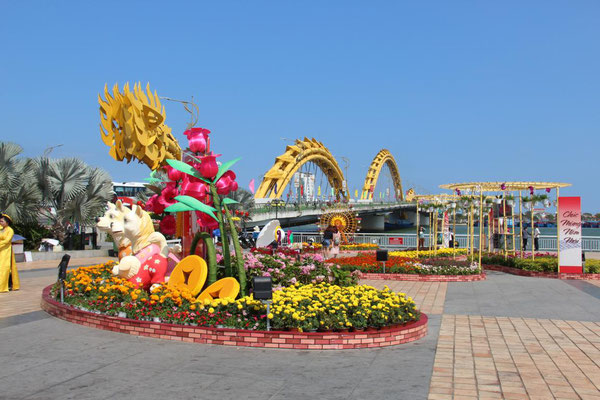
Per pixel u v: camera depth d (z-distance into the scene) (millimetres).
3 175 25188
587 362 7469
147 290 11336
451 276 18109
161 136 13562
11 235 14664
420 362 7426
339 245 31938
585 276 18547
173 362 7234
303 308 8523
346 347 8133
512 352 8047
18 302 12609
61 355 7559
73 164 28641
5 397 5785
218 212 10562
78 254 28750
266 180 78562
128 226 11133
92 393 5941
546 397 5973
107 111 13047
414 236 35906
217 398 5816
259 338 8094
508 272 21156
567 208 18781
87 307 10031
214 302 8930
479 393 6082
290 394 5977
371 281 18188
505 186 20734
